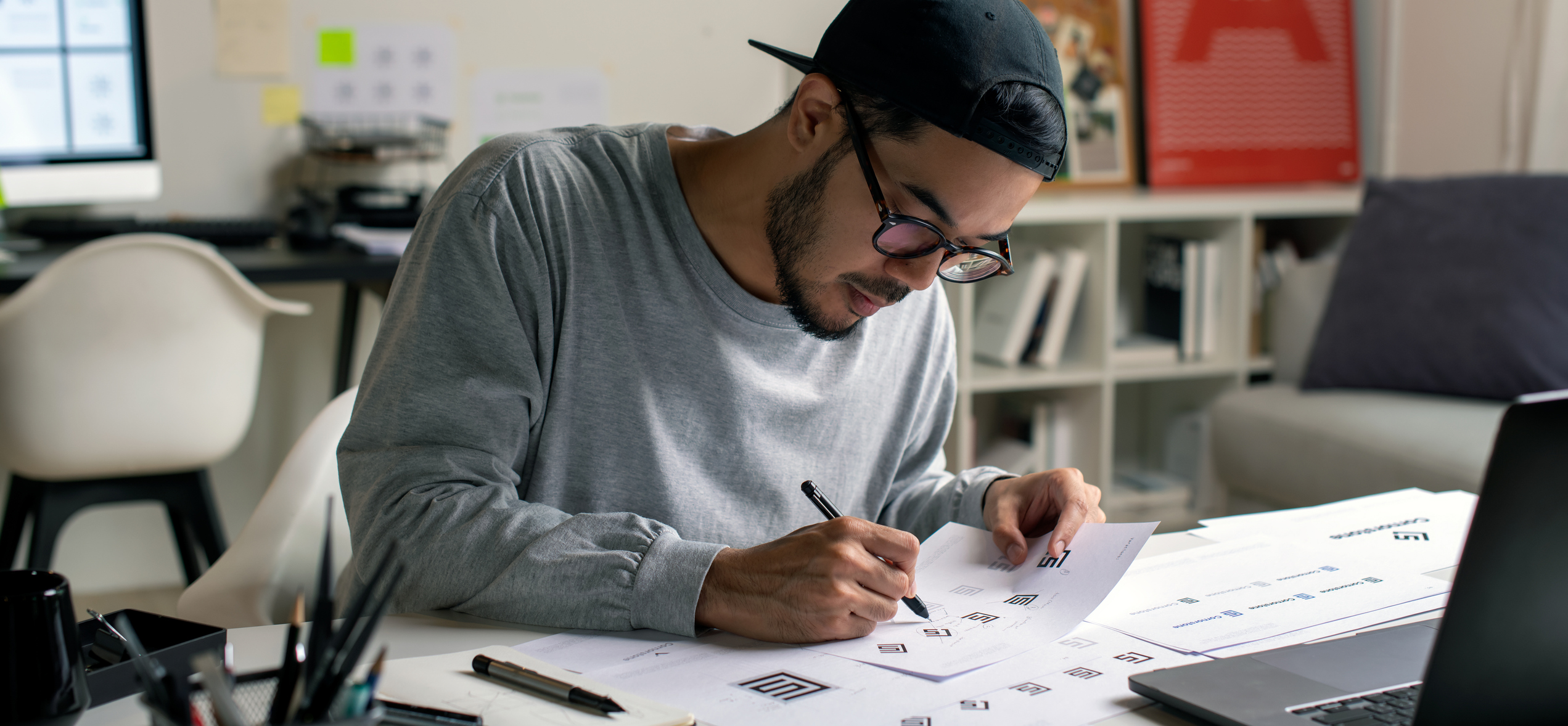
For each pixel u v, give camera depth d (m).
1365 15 3.48
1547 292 2.40
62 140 2.40
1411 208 2.62
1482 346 2.41
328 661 0.54
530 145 1.03
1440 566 0.99
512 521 0.88
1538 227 2.45
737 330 1.05
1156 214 2.99
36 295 2.03
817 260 0.93
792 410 1.08
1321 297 2.86
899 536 0.86
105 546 2.69
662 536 0.87
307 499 1.16
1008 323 3.09
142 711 0.69
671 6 2.95
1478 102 3.12
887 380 1.17
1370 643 0.79
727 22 3.00
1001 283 3.17
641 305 1.02
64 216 2.58
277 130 2.70
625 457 1.03
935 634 0.83
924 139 0.84
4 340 2.04
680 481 1.04
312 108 2.71
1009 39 0.85
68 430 2.12
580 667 0.77
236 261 2.29
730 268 1.05
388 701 0.66
